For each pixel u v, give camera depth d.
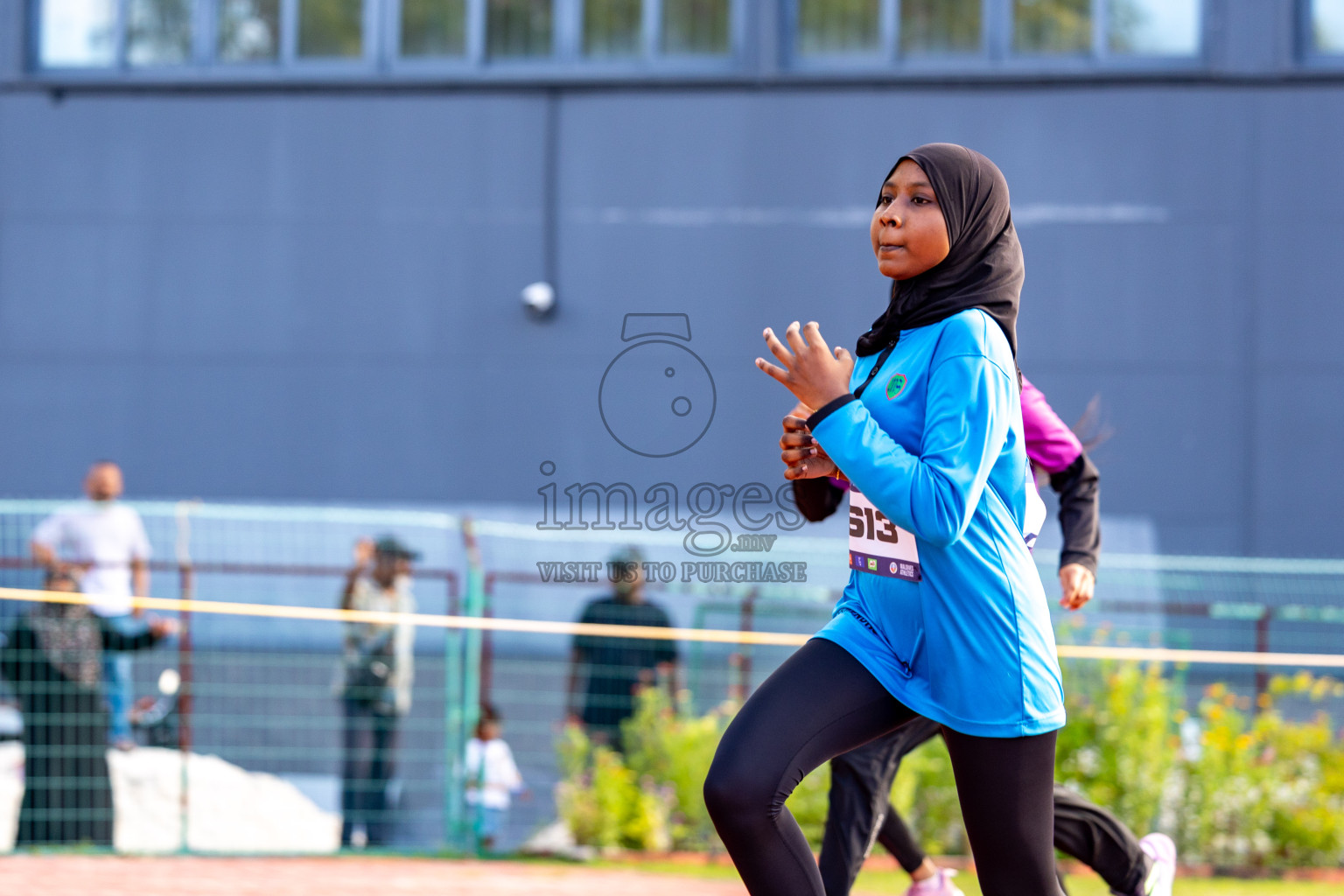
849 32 33.03
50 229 33.50
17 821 15.65
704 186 32.72
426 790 17.81
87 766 15.79
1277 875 15.64
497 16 33.66
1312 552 31.34
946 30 32.81
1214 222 31.80
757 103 32.66
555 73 32.97
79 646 15.88
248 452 33.16
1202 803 16.02
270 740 20.73
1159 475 31.64
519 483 32.75
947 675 6.30
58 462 33.25
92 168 33.50
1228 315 31.70
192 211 33.44
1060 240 32.06
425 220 33.19
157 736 18.77
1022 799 6.29
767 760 6.23
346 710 16.84
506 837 16.64
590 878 14.69
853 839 8.98
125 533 19.75
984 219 6.46
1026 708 6.21
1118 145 31.97
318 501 33.00
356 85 33.31
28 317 33.47
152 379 33.31
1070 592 8.59
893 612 6.57
